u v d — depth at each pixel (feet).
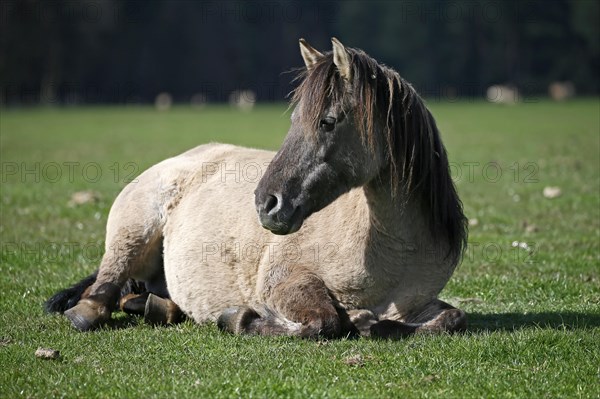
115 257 39.88
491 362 30.76
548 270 49.88
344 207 34.22
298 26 399.24
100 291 39.14
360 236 33.30
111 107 376.27
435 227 33.68
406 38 418.31
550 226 65.62
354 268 33.37
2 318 39.83
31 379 29.63
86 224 67.97
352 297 33.83
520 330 34.86
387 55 426.10
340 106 31.53
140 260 40.47
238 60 401.70
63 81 380.37
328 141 31.60
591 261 52.08
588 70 422.00
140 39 387.34
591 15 397.60
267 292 35.01
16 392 28.35
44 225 67.51
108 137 181.27
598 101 371.56
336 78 31.68
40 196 84.99
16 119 263.29
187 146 152.76
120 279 39.86
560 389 28.04
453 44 416.67
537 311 40.75
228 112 321.11
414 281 33.88
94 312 37.93
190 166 41.11
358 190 33.94
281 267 34.78
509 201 79.10
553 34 408.05
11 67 363.15
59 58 371.97
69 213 73.20
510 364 30.58
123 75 391.24
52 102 378.12
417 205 33.22
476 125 207.92
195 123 237.04
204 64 399.65
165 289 41.91
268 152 41.27
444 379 28.96
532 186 89.81
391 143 32.24
